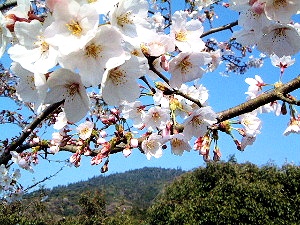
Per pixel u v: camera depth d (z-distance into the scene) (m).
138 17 1.67
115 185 111.25
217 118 2.64
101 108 5.60
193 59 2.11
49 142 4.82
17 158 5.43
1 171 7.29
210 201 21.67
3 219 15.41
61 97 1.60
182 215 21.86
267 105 3.32
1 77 10.44
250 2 1.90
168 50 2.02
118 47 1.53
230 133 2.92
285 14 1.84
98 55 1.53
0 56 1.67
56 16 1.48
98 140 3.82
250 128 2.91
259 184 21.81
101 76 1.51
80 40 1.47
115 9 1.59
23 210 17.00
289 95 2.46
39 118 3.82
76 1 1.49
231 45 7.85
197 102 2.61
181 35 2.11
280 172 23.91
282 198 21.59
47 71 1.50
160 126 3.39
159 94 2.79
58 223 23.67
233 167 25.34
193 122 2.70
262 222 20.41
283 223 20.69
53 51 1.50
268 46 2.08
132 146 3.47
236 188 21.47
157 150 3.47
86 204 27.92
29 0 1.69
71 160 4.09
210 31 4.73
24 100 1.68
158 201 25.03
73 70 1.49
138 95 1.69
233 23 4.67
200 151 2.85
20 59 1.52
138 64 1.67
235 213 20.73
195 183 25.09
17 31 1.54
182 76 2.12
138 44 1.68
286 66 3.09
